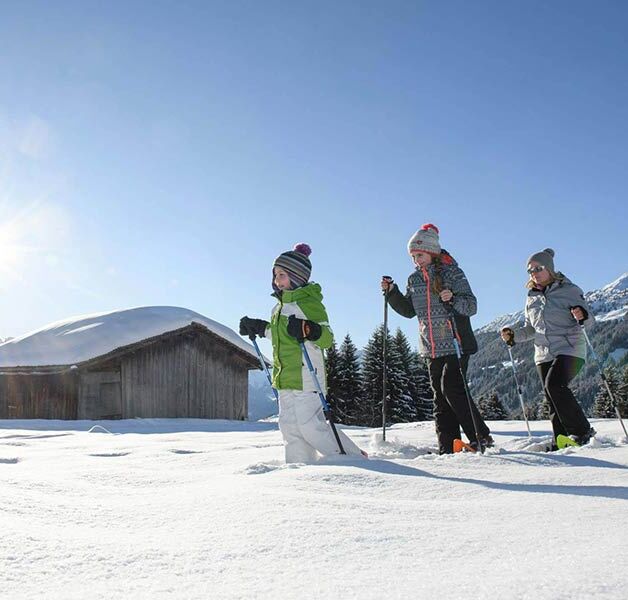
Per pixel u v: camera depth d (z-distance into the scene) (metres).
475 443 4.50
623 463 3.31
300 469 3.06
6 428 10.48
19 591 1.27
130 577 1.37
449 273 4.72
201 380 18.03
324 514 1.98
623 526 1.83
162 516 2.01
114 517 2.00
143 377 16.66
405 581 1.32
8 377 16.78
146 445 5.40
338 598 1.22
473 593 1.21
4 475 2.99
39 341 16.67
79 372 15.49
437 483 2.70
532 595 1.18
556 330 4.99
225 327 19.00
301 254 4.29
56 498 2.33
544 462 3.34
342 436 4.04
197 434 7.47
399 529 1.80
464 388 4.57
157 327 16.69
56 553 1.53
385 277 5.11
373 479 2.74
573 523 1.89
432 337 4.72
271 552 1.57
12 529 1.75
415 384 36.75
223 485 2.68
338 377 36.38
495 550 1.59
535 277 5.15
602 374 5.06
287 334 4.10
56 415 15.80
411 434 6.75
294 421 4.02
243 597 1.23
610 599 1.16
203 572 1.41
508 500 2.33
